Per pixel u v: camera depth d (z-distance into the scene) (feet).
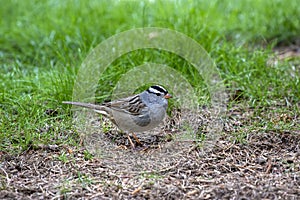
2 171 32.65
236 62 45.70
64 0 56.85
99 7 55.16
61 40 50.62
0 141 35.86
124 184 30.96
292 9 55.88
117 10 55.06
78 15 54.13
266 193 29.48
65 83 41.57
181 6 54.13
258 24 54.44
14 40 52.60
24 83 43.39
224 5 56.49
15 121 38.24
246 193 29.53
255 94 42.22
